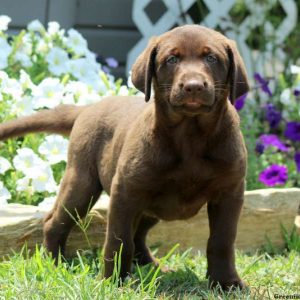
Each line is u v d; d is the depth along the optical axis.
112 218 5.25
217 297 5.04
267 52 10.48
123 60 10.72
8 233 5.88
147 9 10.75
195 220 6.54
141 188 5.15
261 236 6.73
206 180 5.16
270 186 7.86
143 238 6.12
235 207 5.30
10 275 5.16
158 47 5.17
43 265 5.28
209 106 4.88
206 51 5.01
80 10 10.56
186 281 5.51
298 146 8.85
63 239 5.93
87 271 5.13
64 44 8.33
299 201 6.86
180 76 4.88
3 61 7.66
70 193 5.85
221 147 5.12
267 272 5.79
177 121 5.02
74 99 7.43
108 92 7.64
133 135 5.27
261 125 9.20
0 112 7.12
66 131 6.27
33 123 6.27
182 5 10.02
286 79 10.04
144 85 5.19
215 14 10.07
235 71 5.09
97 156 5.79
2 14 10.18
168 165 5.09
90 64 8.12
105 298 4.66
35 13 10.21
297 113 9.09
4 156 7.09
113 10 10.63
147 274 5.30
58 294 4.75
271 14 10.59
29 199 6.88
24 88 7.34
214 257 5.33
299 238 6.72
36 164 6.76
